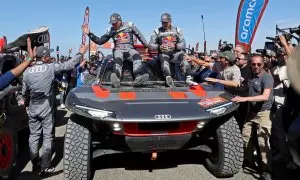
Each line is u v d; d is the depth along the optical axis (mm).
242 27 6746
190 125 3885
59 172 4559
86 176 3859
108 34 5766
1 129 3734
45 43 5715
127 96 4246
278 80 4500
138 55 5543
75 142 3830
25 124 5621
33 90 4355
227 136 4000
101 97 4164
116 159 4961
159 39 5711
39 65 4398
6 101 4805
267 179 3920
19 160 5121
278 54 4551
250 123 4430
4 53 5844
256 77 4301
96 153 4086
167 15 5594
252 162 4590
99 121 3869
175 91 4578
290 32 4410
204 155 4555
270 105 4188
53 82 4461
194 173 4375
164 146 3953
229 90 5012
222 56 4875
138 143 3881
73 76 9453
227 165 3998
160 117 3701
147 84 5293
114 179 4191
